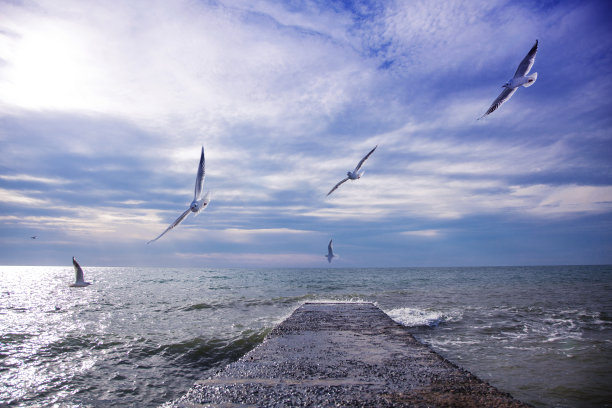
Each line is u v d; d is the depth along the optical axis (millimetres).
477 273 70750
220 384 3736
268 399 3291
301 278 50969
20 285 37531
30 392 6445
